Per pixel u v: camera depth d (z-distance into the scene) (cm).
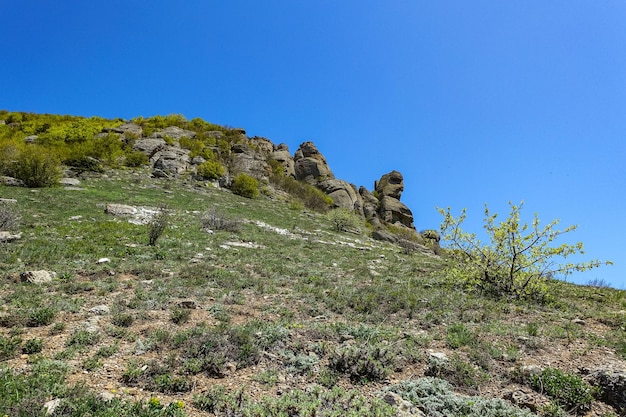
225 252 1695
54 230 1688
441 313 1011
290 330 803
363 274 1559
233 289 1120
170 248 1634
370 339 778
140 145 4475
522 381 645
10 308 811
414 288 1332
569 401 580
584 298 1413
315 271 1508
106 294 967
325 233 3020
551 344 809
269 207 3853
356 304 1053
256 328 794
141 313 838
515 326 935
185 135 5253
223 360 636
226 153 5081
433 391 581
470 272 1370
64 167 3425
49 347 653
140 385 554
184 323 806
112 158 3941
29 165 2738
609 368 656
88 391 512
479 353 729
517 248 1311
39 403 457
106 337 708
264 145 6431
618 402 576
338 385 605
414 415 508
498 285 1357
